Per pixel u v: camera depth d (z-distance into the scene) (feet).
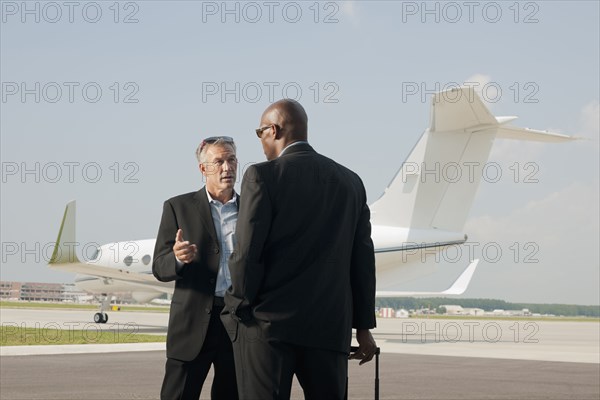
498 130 84.64
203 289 15.84
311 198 12.21
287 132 12.92
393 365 54.54
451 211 86.43
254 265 11.70
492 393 36.63
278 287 11.89
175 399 15.96
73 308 261.44
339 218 12.47
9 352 57.88
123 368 45.93
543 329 163.73
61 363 49.08
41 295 401.70
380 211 89.97
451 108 80.64
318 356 12.01
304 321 11.78
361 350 13.53
